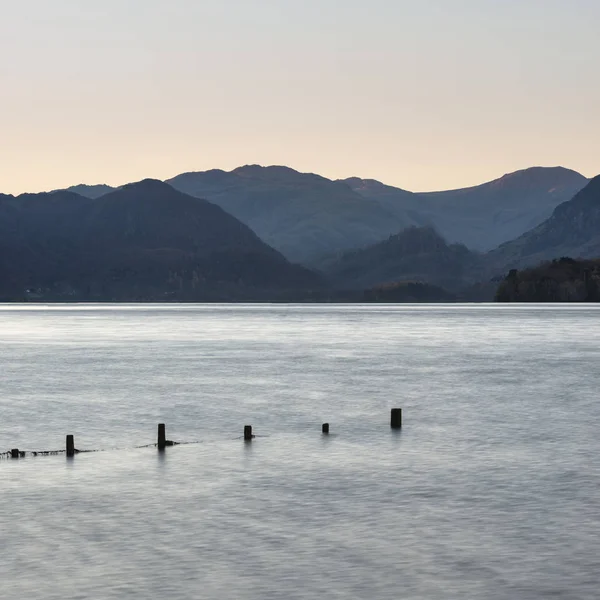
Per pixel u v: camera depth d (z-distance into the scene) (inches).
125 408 3887.8
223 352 7573.8
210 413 3720.5
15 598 1510.8
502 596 1520.7
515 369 5826.8
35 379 5191.9
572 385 4808.1
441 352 7500.0
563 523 1930.4
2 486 2299.5
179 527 1910.7
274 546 1779.0
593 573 1624.0
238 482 2346.2
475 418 3553.2
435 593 1534.2
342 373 5546.3
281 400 4151.1
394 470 2496.3
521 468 2517.2
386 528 1900.8
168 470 2503.7
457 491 2231.8
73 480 2370.8
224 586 1565.0
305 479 2380.7
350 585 1571.1
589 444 2925.7
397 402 4082.2
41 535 1854.1
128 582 1583.4
